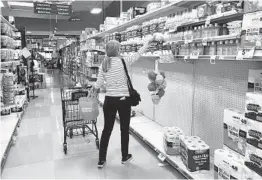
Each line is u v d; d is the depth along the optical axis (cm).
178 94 354
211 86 280
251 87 190
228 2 204
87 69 810
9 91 498
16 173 279
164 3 323
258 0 167
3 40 475
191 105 322
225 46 204
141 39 382
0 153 291
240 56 174
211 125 284
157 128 390
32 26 1562
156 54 307
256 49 162
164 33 315
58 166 298
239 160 193
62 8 802
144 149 350
